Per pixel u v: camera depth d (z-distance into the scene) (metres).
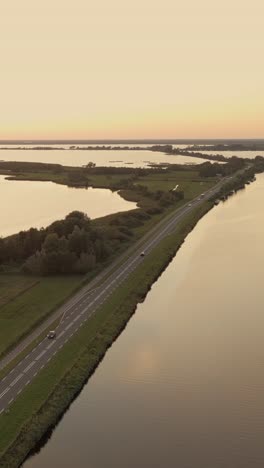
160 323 127.81
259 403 91.69
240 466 76.06
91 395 93.69
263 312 135.25
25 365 98.81
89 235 177.75
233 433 83.44
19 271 163.50
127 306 133.75
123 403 91.62
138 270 165.12
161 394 94.50
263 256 190.62
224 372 103.00
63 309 129.25
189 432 83.50
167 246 197.62
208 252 196.88
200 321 129.12
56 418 83.94
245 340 118.12
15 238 188.12
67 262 159.62
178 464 76.31
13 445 75.62
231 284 158.50
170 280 162.25
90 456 77.88
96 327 118.88
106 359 107.94
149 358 108.75
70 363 100.75
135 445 80.56
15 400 86.44
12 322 119.75
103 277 157.50
